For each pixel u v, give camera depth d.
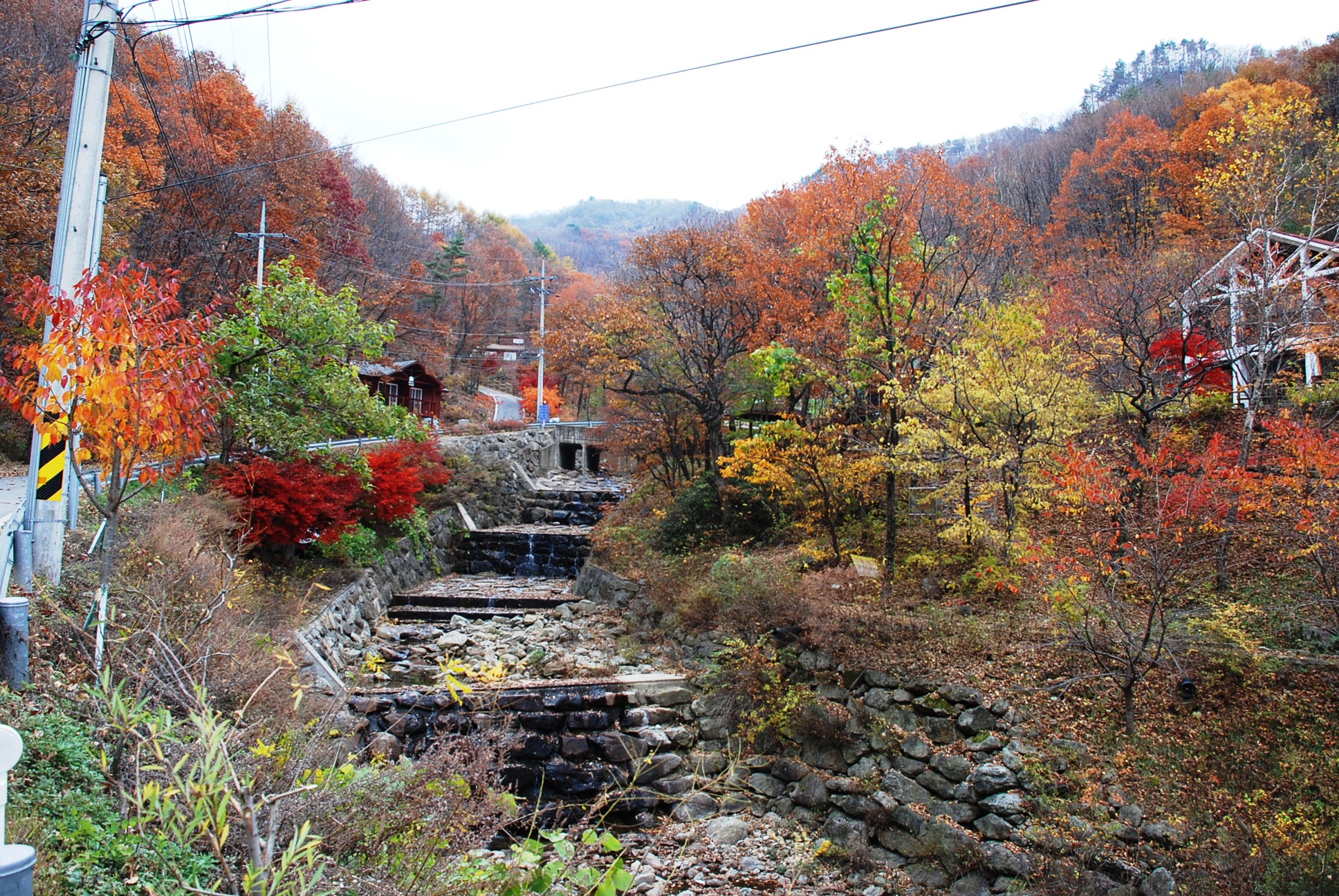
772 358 13.76
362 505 17.56
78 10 23.78
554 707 11.70
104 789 5.26
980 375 11.43
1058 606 9.55
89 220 8.18
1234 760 8.14
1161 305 12.54
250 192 28.09
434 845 4.56
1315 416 12.09
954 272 15.72
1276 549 10.68
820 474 14.16
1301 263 12.48
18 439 18.67
